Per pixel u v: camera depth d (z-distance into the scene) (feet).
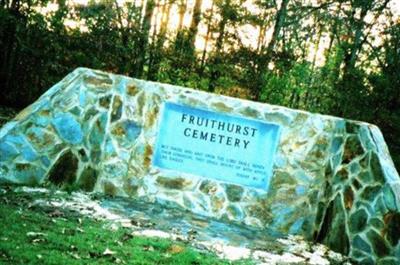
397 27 55.67
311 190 24.48
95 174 23.91
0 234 14.08
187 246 16.98
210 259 15.70
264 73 52.60
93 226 17.08
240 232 21.54
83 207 19.69
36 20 46.75
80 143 23.52
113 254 14.29
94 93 24.31
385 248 19.22
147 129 25.25
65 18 48.65
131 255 14.62
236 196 24.53
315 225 23.62
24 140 22.47
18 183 21.77
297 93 57.98
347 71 48.29
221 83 52.13
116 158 24.57
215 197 24.48
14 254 12.73
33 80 48.08
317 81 64.03
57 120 23.21
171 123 25.18
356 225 20.58
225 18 51.98
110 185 24.21
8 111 44.50
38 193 20.59
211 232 20.26
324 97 51.11
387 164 21.11
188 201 24.38
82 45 49.19
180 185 24.71
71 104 23.66
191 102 25.18
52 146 22.86
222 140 24.93
